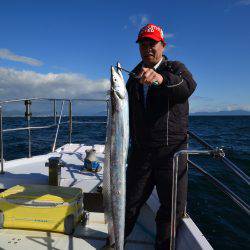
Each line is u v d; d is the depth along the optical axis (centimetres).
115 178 243
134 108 304
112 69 233
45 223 353
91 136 1772
